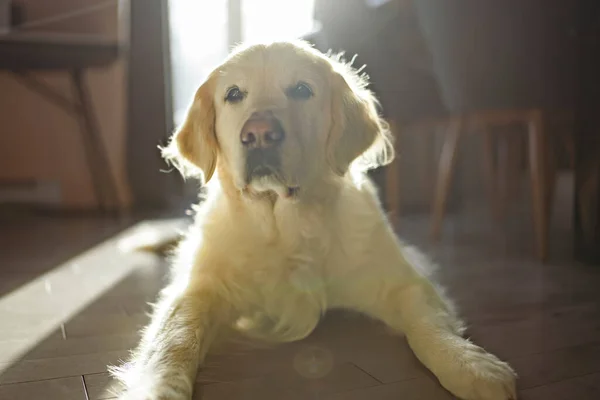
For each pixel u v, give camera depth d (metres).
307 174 1.62
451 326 1.49
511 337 1.56
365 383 1.26
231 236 1.66
